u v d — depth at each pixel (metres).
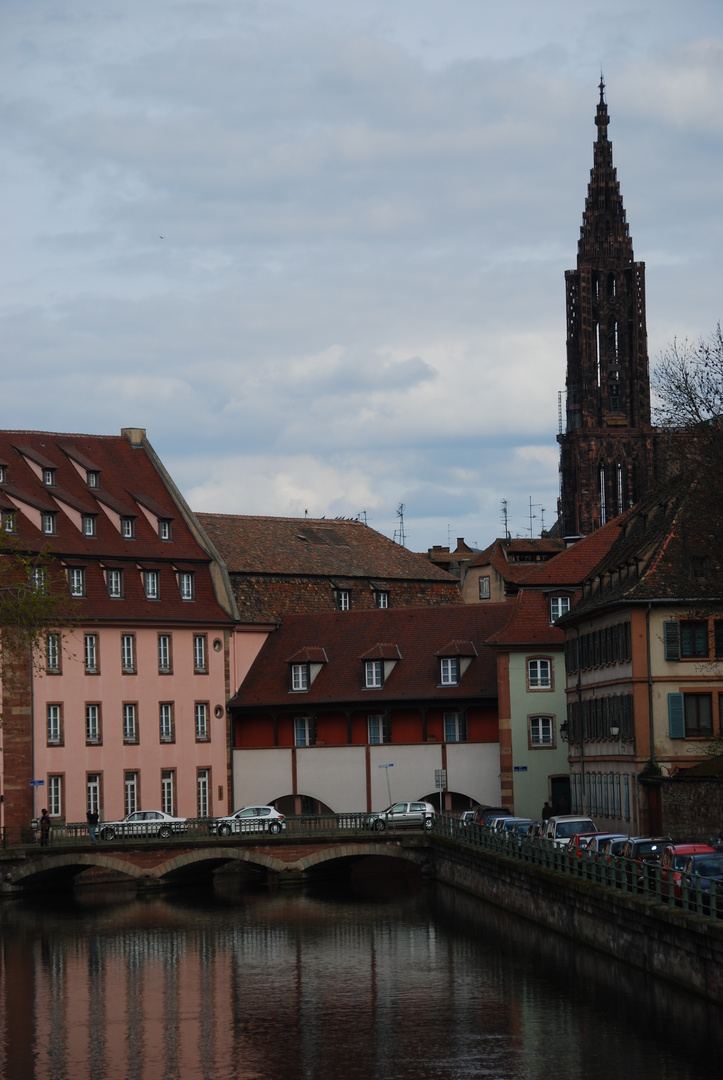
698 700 78.75
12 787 95.56
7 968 67.62
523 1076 44.94
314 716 107.19
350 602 119.62
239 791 107.88
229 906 86.12
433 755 102.69
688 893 48.47
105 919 81.88
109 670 101.38
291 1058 49.50
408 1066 47.25
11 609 70.00
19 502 100.88
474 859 81.19
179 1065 49.47
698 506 67.56
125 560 104.31
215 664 108.06
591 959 58.25
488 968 60.19
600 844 65.38
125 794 101.56
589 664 90.88
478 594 158.50
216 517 119.81
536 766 99.81
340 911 81.81
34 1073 49.16
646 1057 45.12
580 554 102.88
